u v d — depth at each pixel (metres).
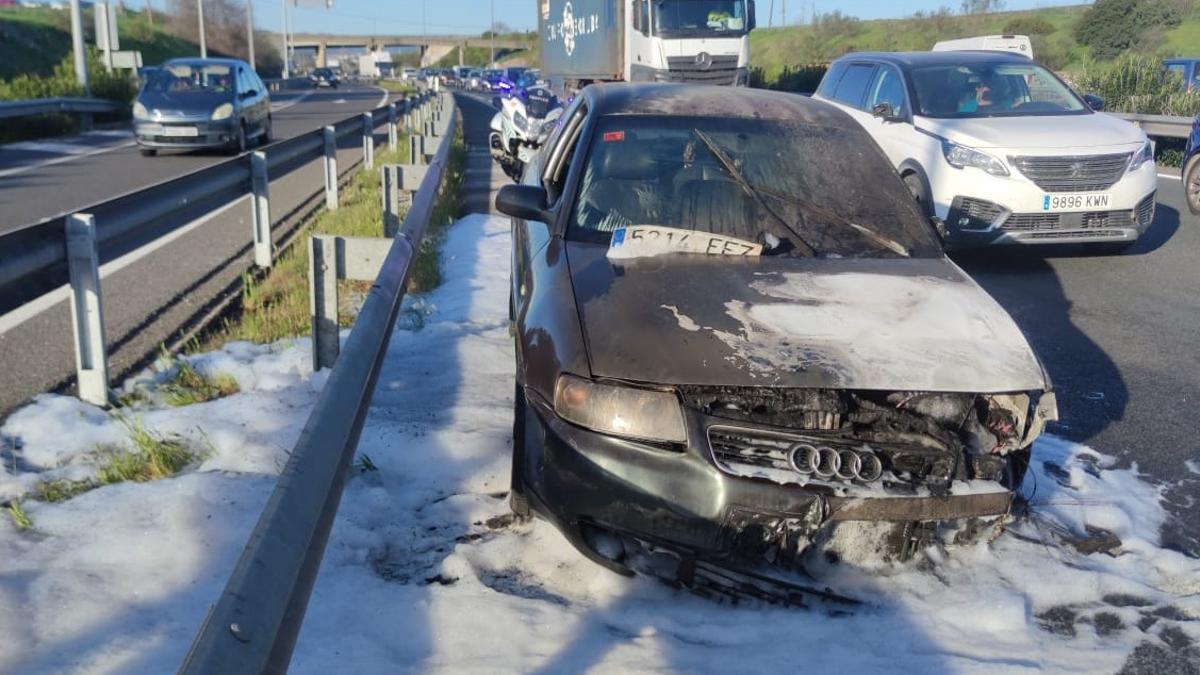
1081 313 7.79
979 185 8.87
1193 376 6.23
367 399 3.96
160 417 4.94
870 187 4.95
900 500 3.39
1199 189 12.37
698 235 4.37
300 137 10.31
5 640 3.05
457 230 10.59
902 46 59.00
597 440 3.44
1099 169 8.88
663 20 21.73
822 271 4.26
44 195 13.47
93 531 3.78
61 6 65.19
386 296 4.82
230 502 4.00
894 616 3.42
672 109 5.32
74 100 26.70
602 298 3.88
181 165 17.92
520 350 3.97
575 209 4.73
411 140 13.28
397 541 3.88
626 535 3.44
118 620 3.20
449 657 3.13
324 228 10.09
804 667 3.14
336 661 3.06
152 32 69.06
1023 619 3.42
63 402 5.09
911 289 4.13
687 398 3.42
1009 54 10.87
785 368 3.47
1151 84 21.75
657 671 3.09
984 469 3.56
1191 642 3.39
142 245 6.09
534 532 3.94
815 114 5.45
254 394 5.30
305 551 2.73
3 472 4.29
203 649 2.07
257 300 7.25
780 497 3.32
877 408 3.49
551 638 3.25
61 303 7.25
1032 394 3.70
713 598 3.51
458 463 4.51
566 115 6.30
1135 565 3.85
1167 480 4.69
